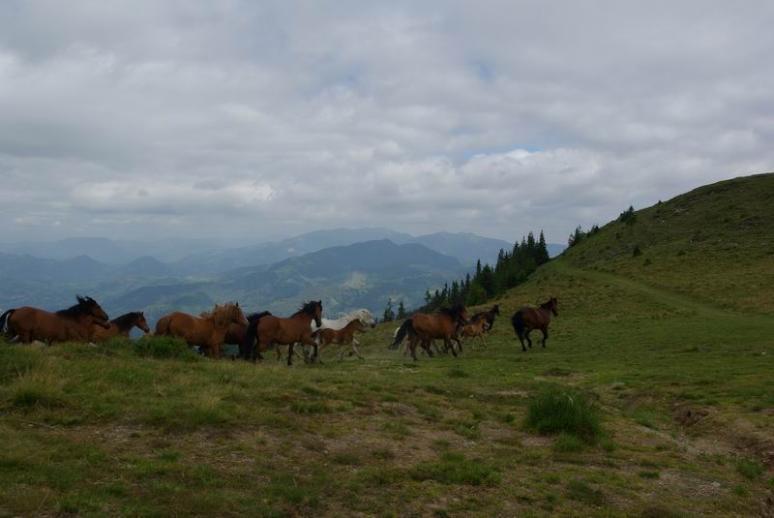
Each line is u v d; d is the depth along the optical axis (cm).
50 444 809
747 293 4862
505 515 788
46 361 1227
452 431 1203
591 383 2084
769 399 1580
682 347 2956
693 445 1326
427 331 2870
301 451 941
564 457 1084
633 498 905
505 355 3073
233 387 1258
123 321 2158
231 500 695
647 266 6888
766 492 1017
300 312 2264
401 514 750
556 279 7412
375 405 1310
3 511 591
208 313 2014
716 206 9100
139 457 802
